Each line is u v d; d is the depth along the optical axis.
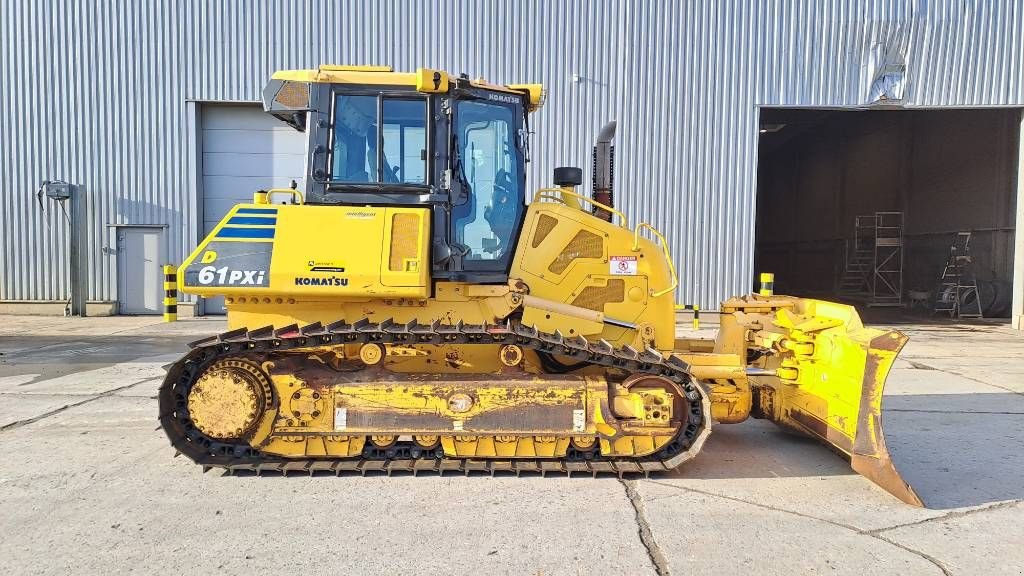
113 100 13.72
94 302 14.02
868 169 22.33
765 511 3.82
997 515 3.80
